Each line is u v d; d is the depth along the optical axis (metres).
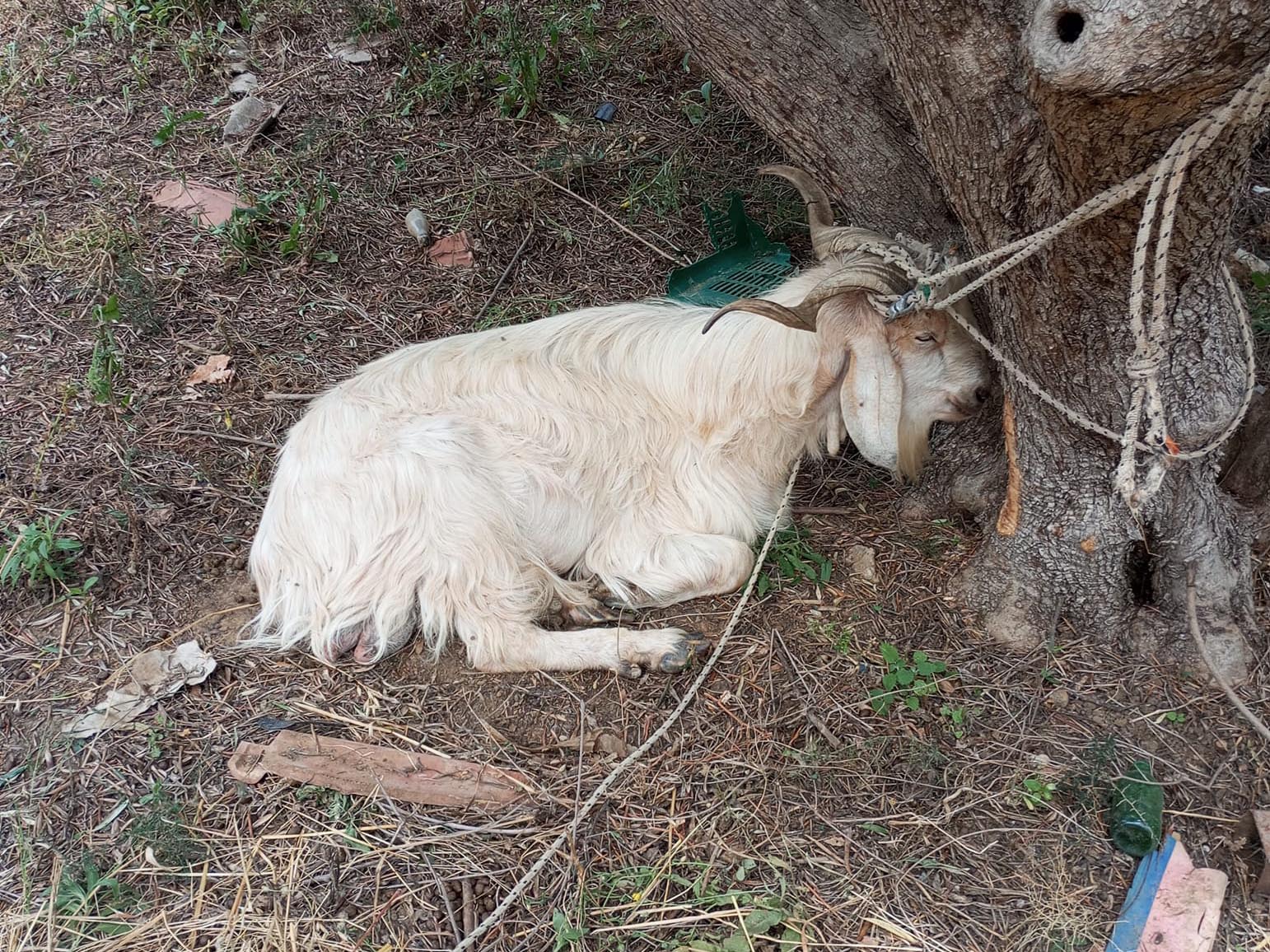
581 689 1.44
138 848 1.25
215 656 1.46
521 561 1.51
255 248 2.12
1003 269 1.11
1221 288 1.23
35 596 1.52
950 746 1.34
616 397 1.58
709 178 2.26
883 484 1.70
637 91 2.54
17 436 1.75
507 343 1.60
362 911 1.21
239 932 1.18
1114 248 1.11
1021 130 1.08
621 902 1.21
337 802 1.30
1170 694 1.38
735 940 1.17
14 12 2.79
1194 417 1.29
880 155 1.56
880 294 1.35
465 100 2.52
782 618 1.51
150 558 1.58
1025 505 1.43
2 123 2.43
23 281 2.04
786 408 1.54
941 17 1.06
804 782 1.31
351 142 2.40
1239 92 0.86
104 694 1.41
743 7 1.55
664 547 1.56
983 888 1.21
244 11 2.71
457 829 1.28
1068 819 1.27
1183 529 1.38
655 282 2.08
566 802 1.30
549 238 2.18
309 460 1.50
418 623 1.51
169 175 2.30
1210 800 1.28
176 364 1.90
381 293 2.07
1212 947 1.16
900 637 1.47
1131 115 0.90
